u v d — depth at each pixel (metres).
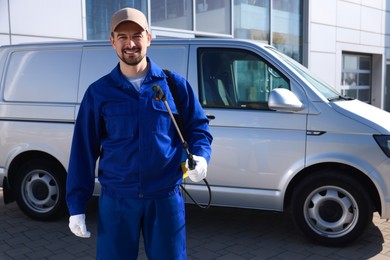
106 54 4.67
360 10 13.80
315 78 4.55
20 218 5.10
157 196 2.38
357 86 14.74
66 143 4.66
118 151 2.33
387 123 4.05
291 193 4.30
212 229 4.69
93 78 4.66
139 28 2.29
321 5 12.38
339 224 4.06
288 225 4.82
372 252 4.03
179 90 2.51
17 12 6.92
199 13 9.75
